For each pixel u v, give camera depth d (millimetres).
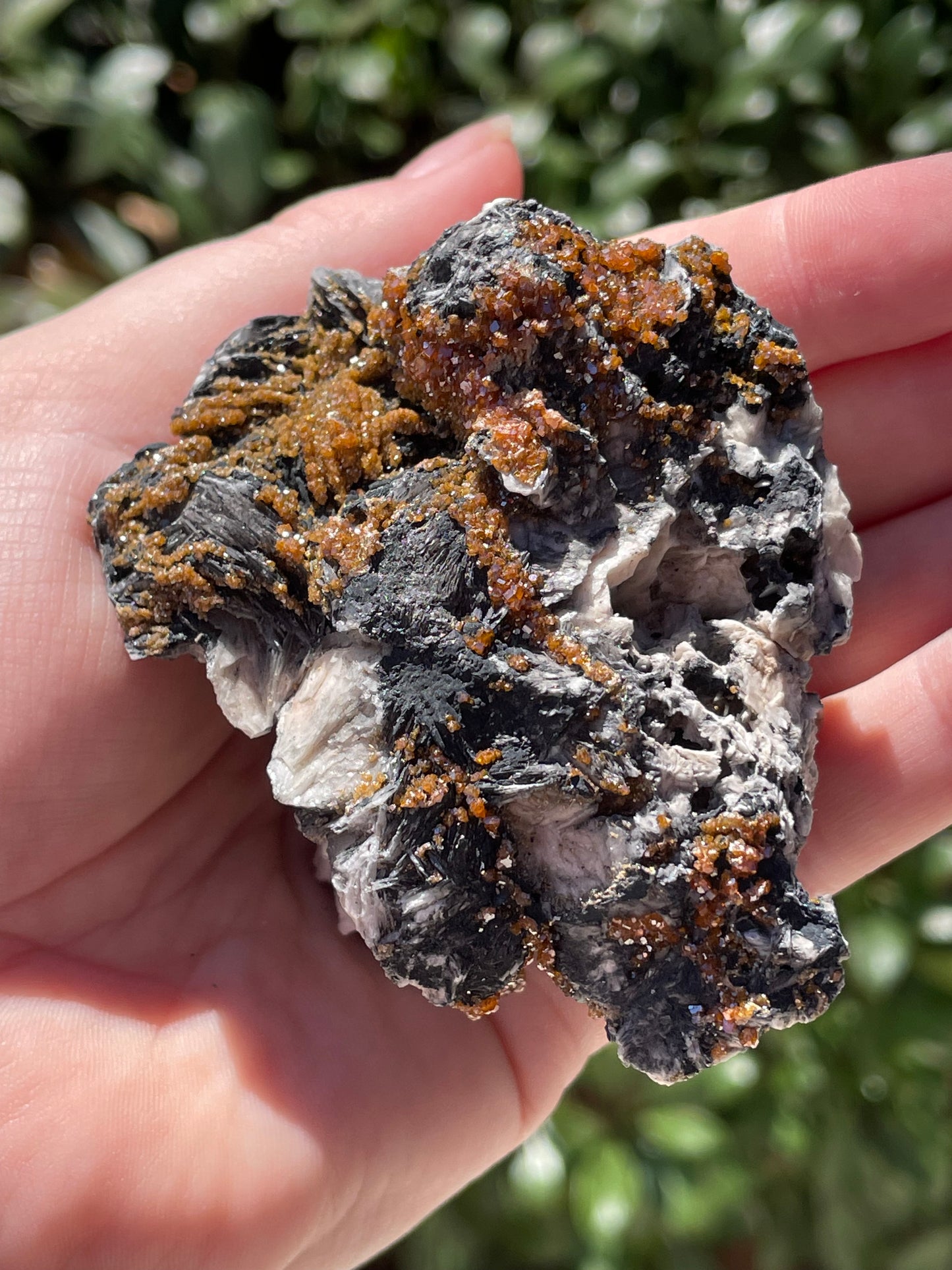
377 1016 107
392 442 96
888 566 122
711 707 97
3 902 102
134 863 108
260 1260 96
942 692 114
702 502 97
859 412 120
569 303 91
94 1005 100
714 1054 93
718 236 122
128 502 102
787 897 91
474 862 91
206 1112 96
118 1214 91
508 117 135
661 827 90
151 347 117
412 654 90
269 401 101
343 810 92
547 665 89
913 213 113
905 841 118
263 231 125
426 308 93
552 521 93
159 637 99
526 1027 114
